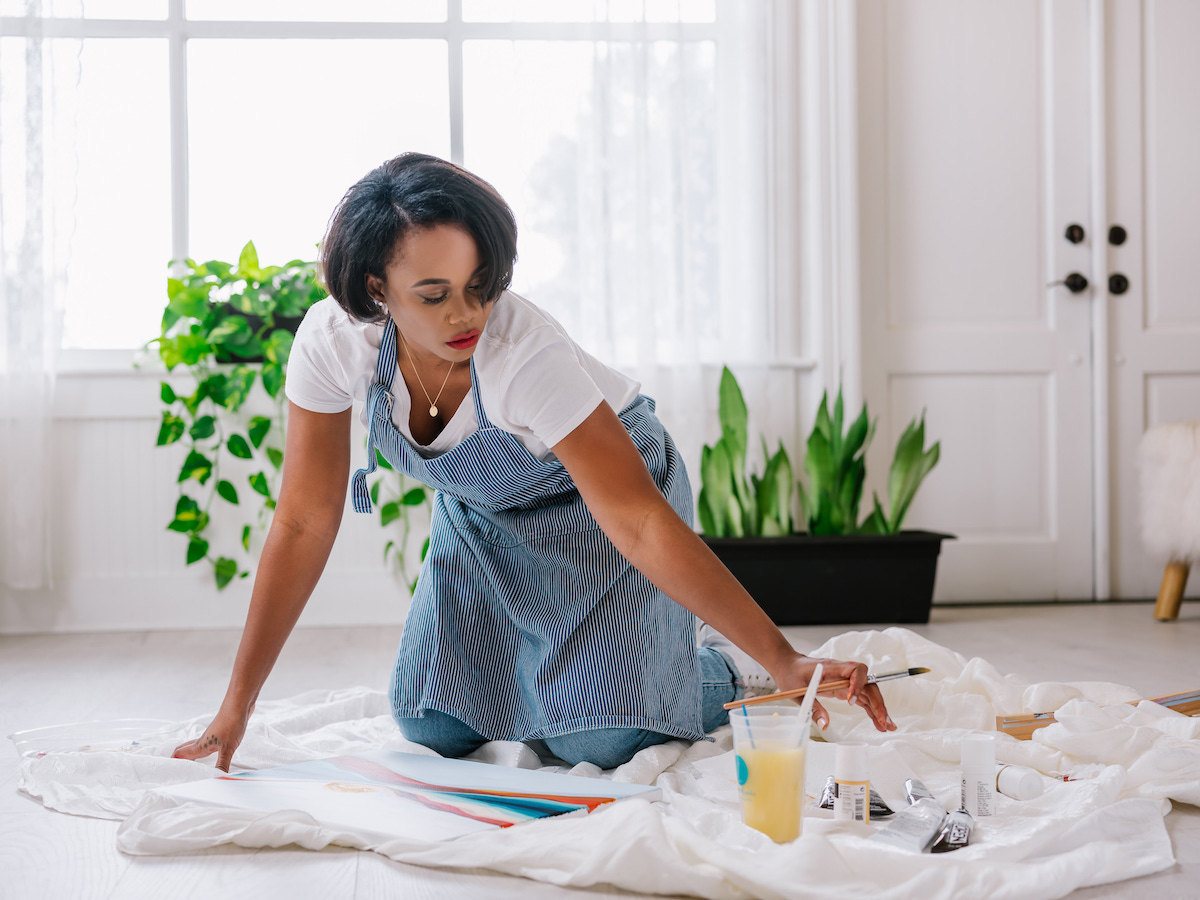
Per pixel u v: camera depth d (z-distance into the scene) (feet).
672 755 4.70
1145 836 3.67
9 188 10.02
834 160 11.13
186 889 3.32
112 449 10.24
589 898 3.25
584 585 4.72
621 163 10.73
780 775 3.54
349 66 11.09
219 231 11.04
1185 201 11.57
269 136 11.06
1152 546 10.08
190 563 10.19
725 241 11.02
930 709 5.57
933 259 11.46
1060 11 11.46
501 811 3.88
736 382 10.34
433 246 3.64
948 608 11.15
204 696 6.94
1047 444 11.57
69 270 10.43
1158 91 11.55
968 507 11.50
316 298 10.39
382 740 5.34
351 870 3.47
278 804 3.90
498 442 4.41
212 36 10.95
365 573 10.42
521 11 10.64
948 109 11.44
